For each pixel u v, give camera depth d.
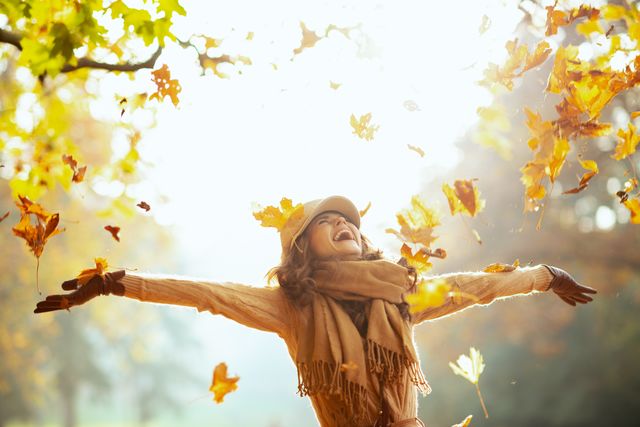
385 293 3.27
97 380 37.97
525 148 16.52
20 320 21.02
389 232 3.25
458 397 22.56
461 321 21.53
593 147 13.25
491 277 3.49
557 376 21.27
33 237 3.20
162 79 3.67
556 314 20.75
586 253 17.83
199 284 3.19
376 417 3.17
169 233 20.67
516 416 21.72
